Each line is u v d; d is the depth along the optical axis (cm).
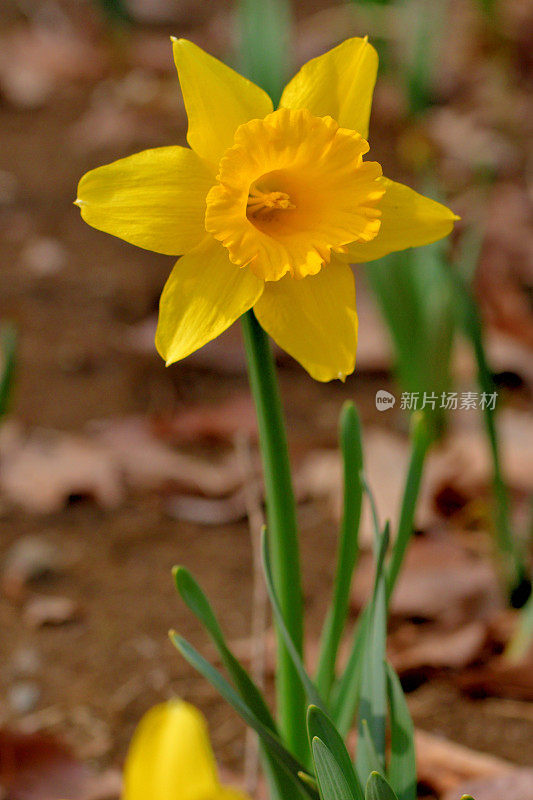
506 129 256
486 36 291
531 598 113
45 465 146
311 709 92
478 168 221
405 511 99
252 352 94
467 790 105
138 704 112
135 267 198
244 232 91
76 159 230
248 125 92
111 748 109
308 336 92
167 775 86
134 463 149
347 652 114
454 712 112
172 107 257
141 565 131
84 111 254
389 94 265
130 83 268
